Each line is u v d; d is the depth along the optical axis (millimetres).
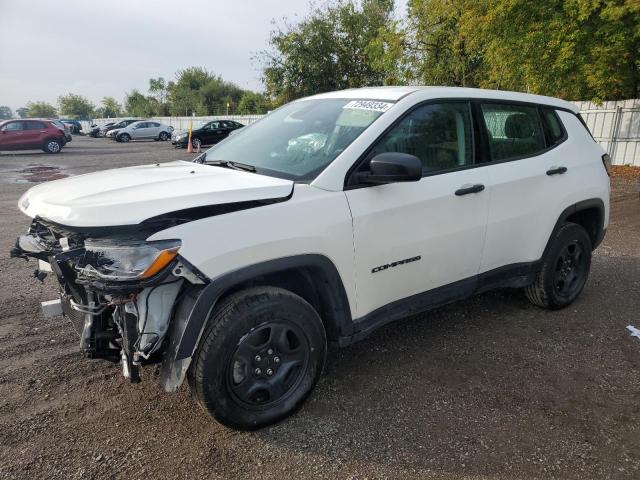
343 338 3035
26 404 3045
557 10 12242
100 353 2697
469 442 2729
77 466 2529
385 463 2568
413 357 3643
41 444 2689
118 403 3066
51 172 15586
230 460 2580
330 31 26578
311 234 2740
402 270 3221
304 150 3234
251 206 2625
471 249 3596
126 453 2625
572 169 4332
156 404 3057
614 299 4797
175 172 3164
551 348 3795
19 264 5820
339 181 2930
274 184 2750
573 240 4391
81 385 3262
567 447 2697
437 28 17047
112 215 2346
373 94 3549
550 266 4234
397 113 3225
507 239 3850
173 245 2352
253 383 2721
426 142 3369
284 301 2725
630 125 14586
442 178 3379
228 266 2502
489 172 3670
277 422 2850
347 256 2916
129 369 2535
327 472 2506
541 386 3281
